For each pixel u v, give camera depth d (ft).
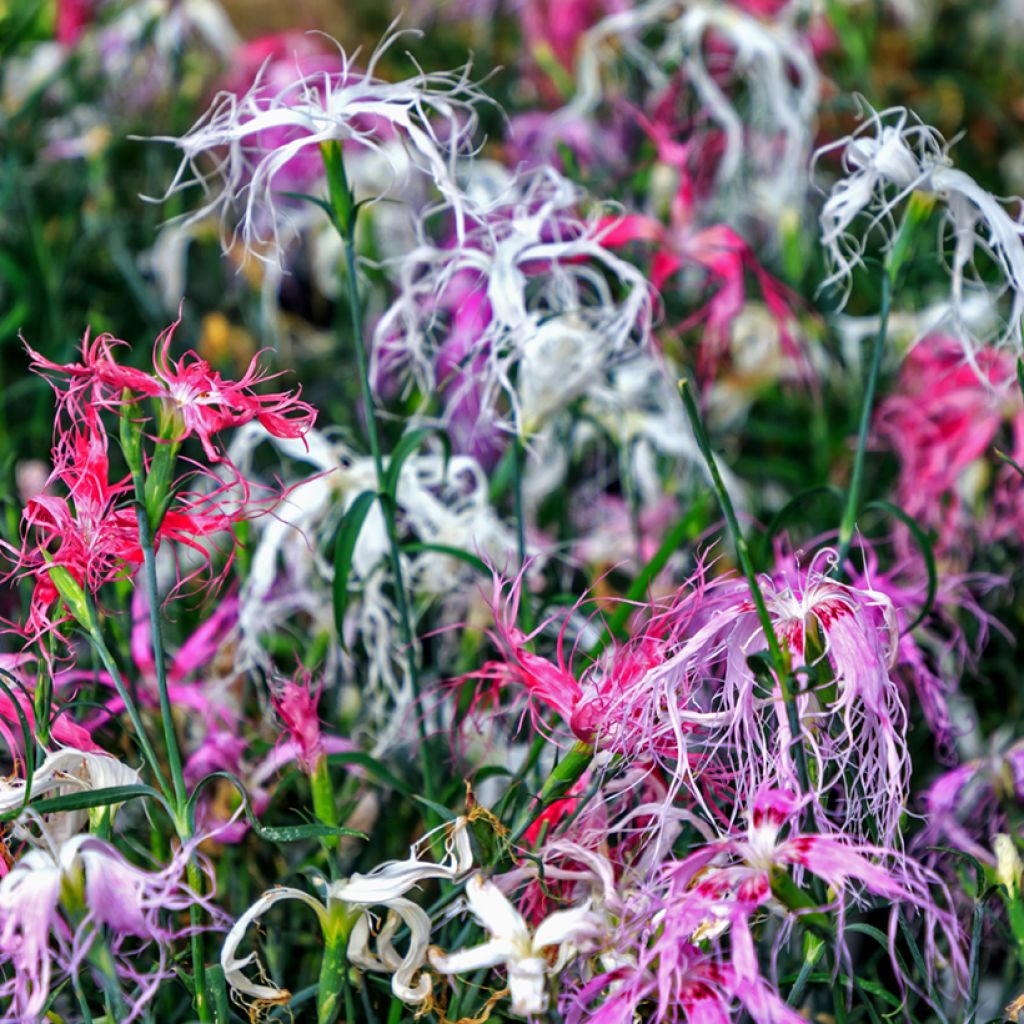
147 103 4.84
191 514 2.35
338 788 2.69
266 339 3.67
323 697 2.82
